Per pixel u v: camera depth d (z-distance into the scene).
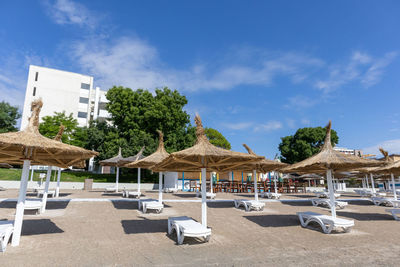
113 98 30.92
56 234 7.27
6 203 12.74
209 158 7.25
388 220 10.69
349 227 8.02
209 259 5.32
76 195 18.12
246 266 4.91
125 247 6.13
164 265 4.92
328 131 9.51
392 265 5.05
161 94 32.06
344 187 36.28
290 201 17.67
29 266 4.73
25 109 44.81
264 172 15.60
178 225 6.75
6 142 5.29
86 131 33.00
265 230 8.34
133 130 29.31
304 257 5.51
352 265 5.03
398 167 12.78
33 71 46.69
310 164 8.41
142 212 11.46
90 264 4.92
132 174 33.34
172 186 25.36
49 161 7.68
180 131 31.73
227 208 13.62
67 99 48.69
